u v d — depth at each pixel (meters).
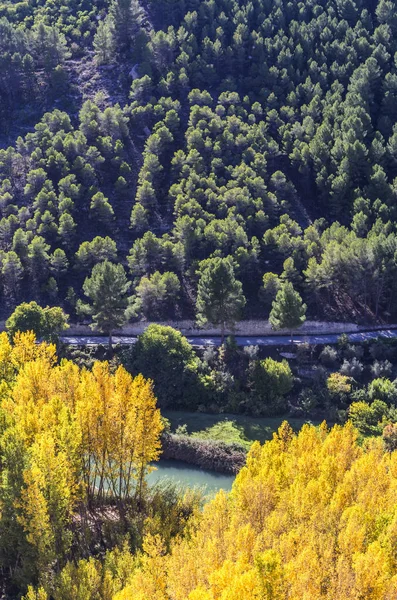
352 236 119.12
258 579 42.38
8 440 57.50
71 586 50.06
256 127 142.12
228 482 83.38
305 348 108.06
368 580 44.75
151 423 66.62
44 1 188.88
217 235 119.25
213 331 116.06
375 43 162.62
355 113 139.50
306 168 136.50
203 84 157.75
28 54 160.38
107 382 68.19
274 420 98.38
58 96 157.88
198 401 102.56
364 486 59.22
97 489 72.94
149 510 64.69
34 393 69.94
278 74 156.62
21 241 119.94
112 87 161.00
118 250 126.25
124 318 109.25
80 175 132.75
